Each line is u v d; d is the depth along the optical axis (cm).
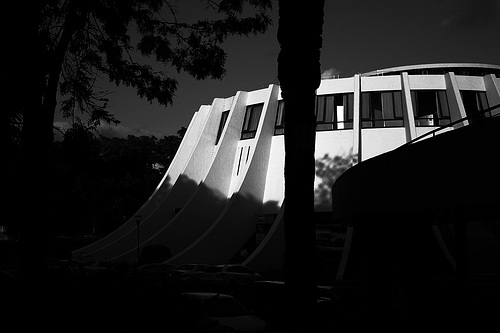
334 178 3538
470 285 2139
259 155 3734
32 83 905
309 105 699
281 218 3228
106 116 1367
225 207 3609
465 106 3669
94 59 1420
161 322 465
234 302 1129
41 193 986
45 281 536
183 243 3650
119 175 1288
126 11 1321
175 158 4366
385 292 1530
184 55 1477
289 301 674
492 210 1194
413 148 1205
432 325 911
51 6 1184
